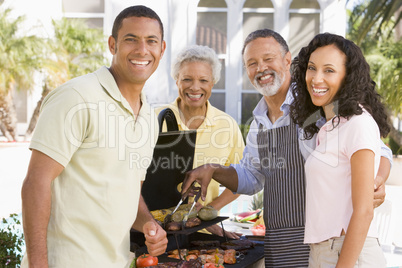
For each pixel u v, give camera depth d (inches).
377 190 70.6
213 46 307.3
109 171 60.4
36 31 380.2
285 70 89.5
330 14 303.0
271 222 87.1
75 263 58.6
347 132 66.9
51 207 59.0
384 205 126.1
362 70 68.2
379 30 467.2
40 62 383.9
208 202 99.6
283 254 85.9
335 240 68.3
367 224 63.6
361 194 63.7
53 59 379.9
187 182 85.9
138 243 84.0
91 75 61.0
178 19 267.6
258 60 88.0
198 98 94.6
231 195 101.7
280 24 306.8
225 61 307.0
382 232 125.3
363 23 447.5
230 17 303.9
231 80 306.5
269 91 88.7
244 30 311.0
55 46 365.7
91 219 59.4
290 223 85.0
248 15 310.0
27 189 56.0
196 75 92.7
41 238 56.3
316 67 69.4
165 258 78.4
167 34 268.1
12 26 379.6
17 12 381.1
